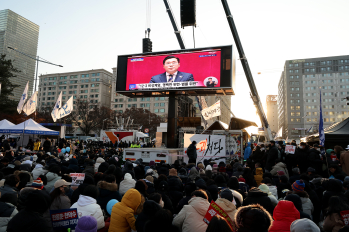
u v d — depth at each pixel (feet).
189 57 53.88
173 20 76.33
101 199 16.38
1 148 67.21
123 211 13.07
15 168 24.89
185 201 16.26
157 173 28.96
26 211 10.23
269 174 23.40
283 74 442.09
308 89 386.93
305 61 394.93
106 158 45.32
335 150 36.17
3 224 12.11
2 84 125.90
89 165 28.48
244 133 63.82
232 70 51.19
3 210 12.56
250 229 7.68
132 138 128.26
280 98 501.15
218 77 51.55
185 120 69.67
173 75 53.88
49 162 34.83
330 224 13.76
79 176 18.72
